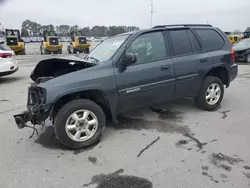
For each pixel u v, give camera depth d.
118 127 4.18
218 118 4.51
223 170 2.81
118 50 3.77
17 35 23.80
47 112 3.31
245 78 8.80
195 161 3.02
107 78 3.55
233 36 27.67
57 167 2.97
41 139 3.78
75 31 27.83
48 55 23.20
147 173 2.80
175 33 4.36
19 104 5.73
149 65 3.94
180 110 5.00
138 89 3.85
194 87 4.57
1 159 3.18
